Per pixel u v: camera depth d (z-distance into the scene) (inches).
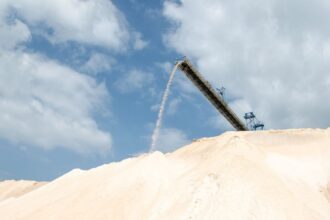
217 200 1363.2
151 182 1579.7
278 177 1561.3
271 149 1919.3
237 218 1272.1
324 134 2059.5
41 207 1622.8
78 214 1457.9
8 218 1599.4
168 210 1395.2
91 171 1918.1
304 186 1583.4
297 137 2062.0
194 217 1306.6
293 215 1310.3
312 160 1782.7
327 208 1464.1
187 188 1501.0
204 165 1646.2
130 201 1475.1
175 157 1916.8
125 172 1678.2
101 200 1524.4
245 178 1455.5
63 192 1754.4
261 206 1322.6
